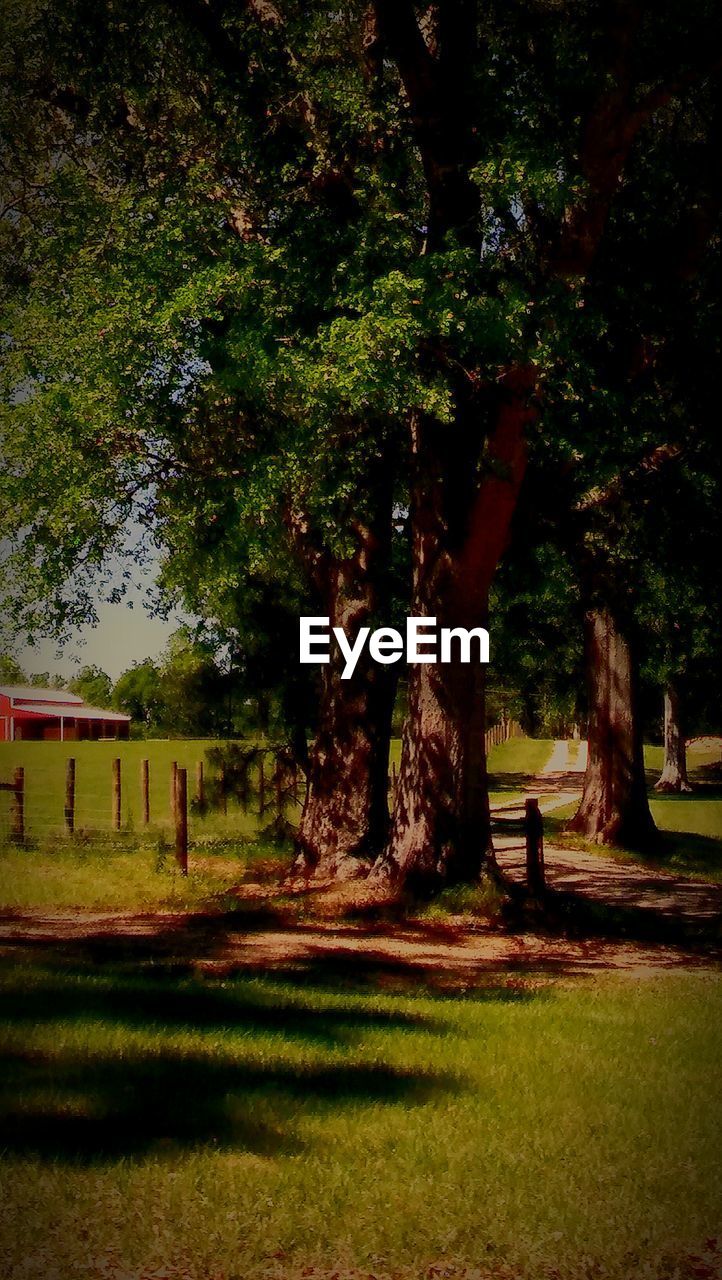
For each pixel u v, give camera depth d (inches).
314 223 600.1
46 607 642.8
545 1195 231.3
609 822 1125.7
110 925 595.2
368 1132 263.3
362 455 645.9
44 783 1685.5
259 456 568.4
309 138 651.5
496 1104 296.0
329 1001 418.3
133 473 586.9
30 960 473.7
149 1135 249.9
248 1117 265.3
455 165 614.5
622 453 673.6
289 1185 227.5
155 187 640.4
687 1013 420.2
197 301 534.0
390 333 506.0
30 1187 216.5
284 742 1003.3
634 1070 337.4
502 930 627.8
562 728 3880.4
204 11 681.0
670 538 817.5
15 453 567.8
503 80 595.5
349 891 691.4
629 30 556.7
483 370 591.8
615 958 563.8
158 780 1748.3
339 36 699.4
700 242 653.9
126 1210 210.2
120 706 4254.4
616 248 657.6
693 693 2084.2
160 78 714.2
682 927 665.0
